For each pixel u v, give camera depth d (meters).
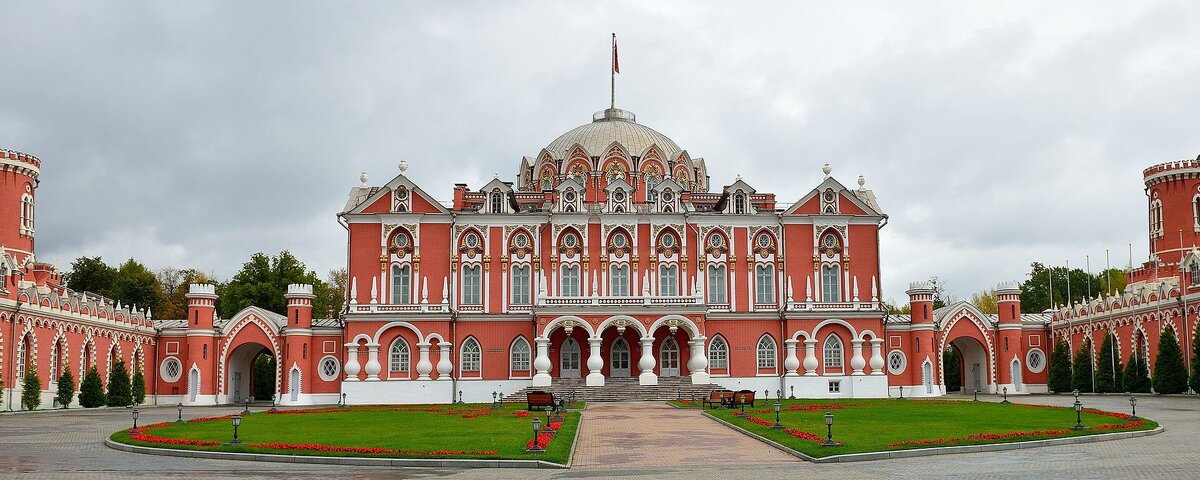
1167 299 92.44
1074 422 52.91
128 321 97.19
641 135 108.69
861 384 93.44
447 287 94.56
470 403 89.12
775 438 45.22
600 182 104.25
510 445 42.78
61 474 34.94
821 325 94.25
